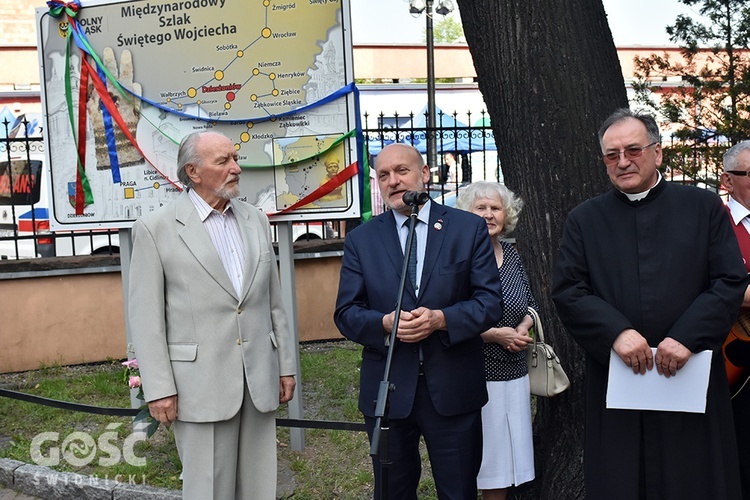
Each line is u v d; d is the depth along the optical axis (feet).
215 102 14.21
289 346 10.90
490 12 11.66
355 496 12.65
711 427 8.33
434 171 26.91
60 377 19.47
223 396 9.75
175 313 9.86
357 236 9.92
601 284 8.77
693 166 25.48
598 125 11.25
